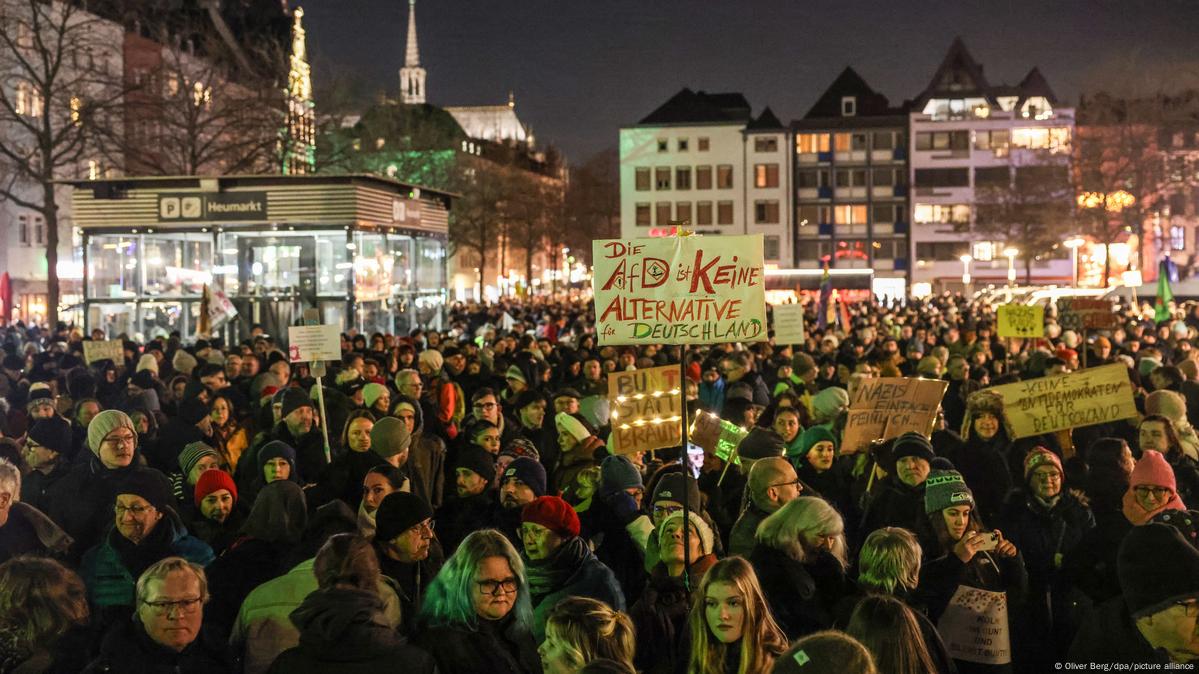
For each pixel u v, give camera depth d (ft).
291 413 32.94
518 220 297.94
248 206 92.58
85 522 26.14
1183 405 31.68
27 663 16.84
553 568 19.89
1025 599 21.47
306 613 15.01
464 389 50.44
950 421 45.14
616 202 372.58
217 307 68.59
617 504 24.73
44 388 40.06
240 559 21.06
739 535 22.74
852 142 317.42
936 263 312.71
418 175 208.64
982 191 295.69
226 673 17.69
